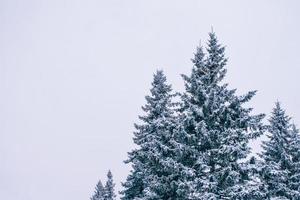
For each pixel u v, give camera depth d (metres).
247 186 19.39
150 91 28.05
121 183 29.77
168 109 26.97
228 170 19.11
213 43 23.19
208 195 18.75
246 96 20.70
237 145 19.55
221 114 20.75
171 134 24.17
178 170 20.36
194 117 20.56
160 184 22.05
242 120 20.20
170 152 23.80
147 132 27.27
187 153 20.55
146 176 25.34
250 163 20.30
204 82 22.27
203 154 20.16
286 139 28.33
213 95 20.48
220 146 19.80
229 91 21.50
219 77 22.31
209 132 19.89
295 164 26.91
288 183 26.39
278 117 29.06
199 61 23.23
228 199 18.97
